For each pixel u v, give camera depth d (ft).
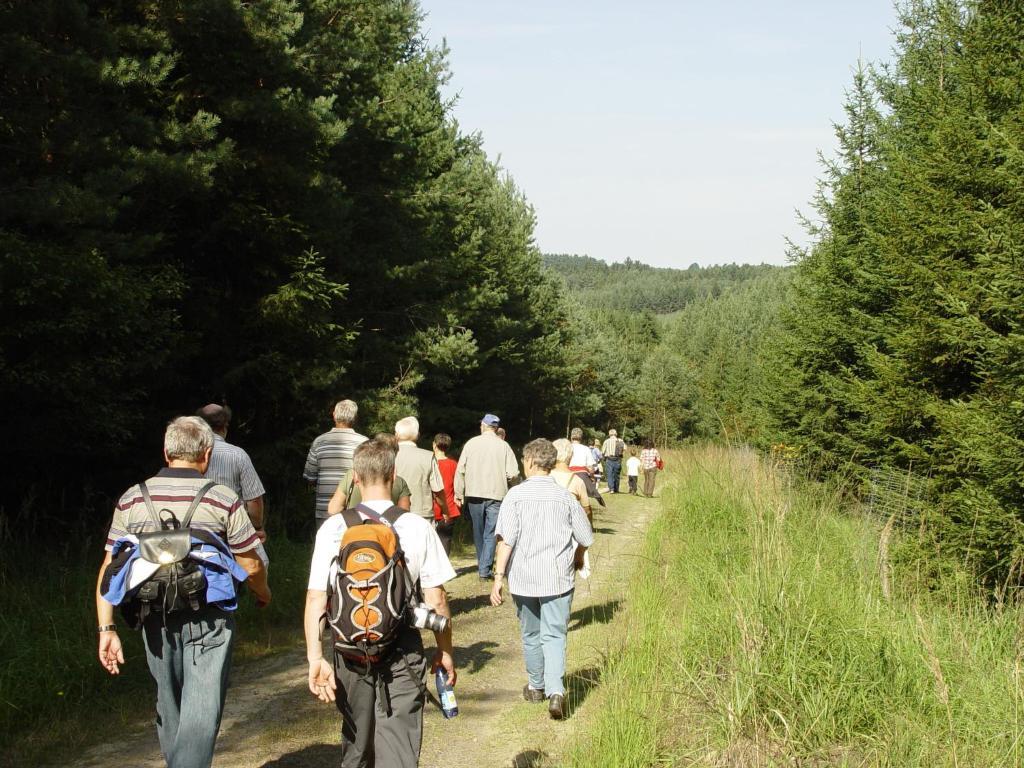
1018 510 22.57
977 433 23.85
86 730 17.87
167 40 34.22
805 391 49.47
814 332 50.16
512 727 18.56
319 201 41.98
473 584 34.53
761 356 62.59
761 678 16.47
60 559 28.27
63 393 29.09
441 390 69.51
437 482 32.19
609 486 92.32
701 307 346.95
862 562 23.13
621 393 195.00
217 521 12.97
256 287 43.06
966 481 24.47
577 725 18.25
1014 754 13.98
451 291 73.00
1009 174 25.49
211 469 19.57
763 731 15.65
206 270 42.68
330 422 46.73
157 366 32.83
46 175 30.22
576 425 137.80
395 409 49.39
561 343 138.72
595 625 27.17
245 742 17.43
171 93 37.27
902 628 18.51
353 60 42.55
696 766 14.94
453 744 17.71
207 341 41.55
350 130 48.19
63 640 20.89
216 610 12.76
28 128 29.09
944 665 16.84
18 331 26.99
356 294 53.42
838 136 51.93
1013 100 28.35
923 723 15.30
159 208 35.99
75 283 27.78
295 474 44.68
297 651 24.38
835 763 14.76
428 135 65.16
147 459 38.14
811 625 17.67
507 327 87.81
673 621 21.62
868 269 44.78
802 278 56.54
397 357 55.06
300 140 40.14
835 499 30.42
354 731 11.67
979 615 20.33
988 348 24.70
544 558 19.21
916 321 30.17
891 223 32.63
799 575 20.11
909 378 31.14
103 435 33.53
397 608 11.24
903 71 47.19
